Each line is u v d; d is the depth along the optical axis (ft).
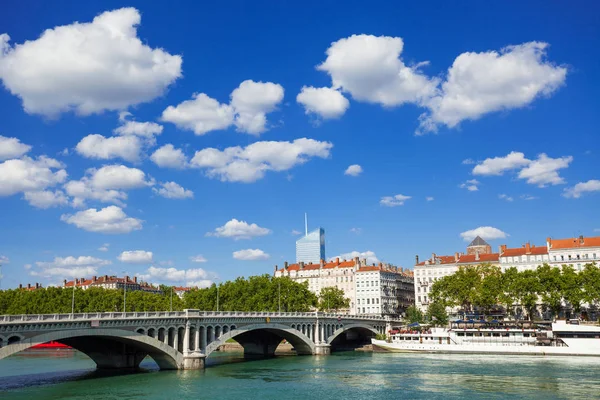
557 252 554.46
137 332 278.87
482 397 226.38
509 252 592.60
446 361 362.94
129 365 314.55
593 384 256.93
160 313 291.99
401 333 472.03
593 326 389.19
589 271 455.63
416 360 371.97
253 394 233.96
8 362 371.35
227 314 339.16
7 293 552.82
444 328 450.30
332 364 349.41
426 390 244.42
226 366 338.95
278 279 551.59
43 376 285.02
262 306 519.60
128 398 221.25
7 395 225.56
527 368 318.04
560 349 392.88
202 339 317.83
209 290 561.43
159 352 300.20
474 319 488.85
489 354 411.34
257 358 398.83
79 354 444.96
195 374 292.81
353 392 240.12
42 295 523.70
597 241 545.44
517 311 549.95
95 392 234.17
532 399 221.05
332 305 614.34
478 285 507.30
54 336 234.38
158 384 256.73
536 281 463.01
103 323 256.73
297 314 402.72
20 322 220.64
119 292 562.25
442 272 636.07
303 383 264.93
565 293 450.71
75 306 515.09
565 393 233.14
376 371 310.24
